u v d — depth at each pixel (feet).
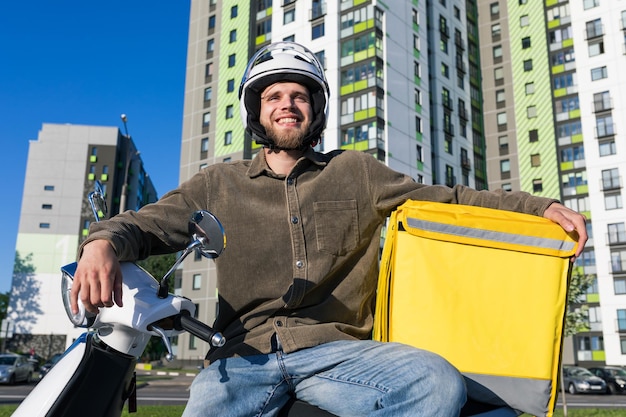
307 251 5.40
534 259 5.35
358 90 112.37
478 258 5.37
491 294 5.28
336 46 116.78
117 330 4.67
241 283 5.34
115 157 208.95
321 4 122.01
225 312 5.38
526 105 154.10
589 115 144.05
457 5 155.12
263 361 4.86
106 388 4.70
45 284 195.93
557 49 152.35
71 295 4.20
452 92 142.20
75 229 202.49
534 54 155.63
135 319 4.44
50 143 209.15
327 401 4.71
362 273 5.67
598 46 146.20
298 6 127.03
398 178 6.02
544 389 5.06
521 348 5.16
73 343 4.96
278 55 6.03
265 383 4.84
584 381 72.49
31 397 4.60
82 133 210.59
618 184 136.67
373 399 4.48
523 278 5.31
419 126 121.39
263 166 5.66
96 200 5.39
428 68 134.10
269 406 4.86
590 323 132.87
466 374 5.10
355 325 5.55
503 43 161.58
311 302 5.35
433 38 138.51
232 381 4.76
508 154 154.40
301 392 4.88
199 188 5.63
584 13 149.69
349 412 4.63
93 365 4.67
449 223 5.44
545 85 152.05
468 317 5.23
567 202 143.02
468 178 142.10
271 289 5.28
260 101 6.13
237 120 133.39
